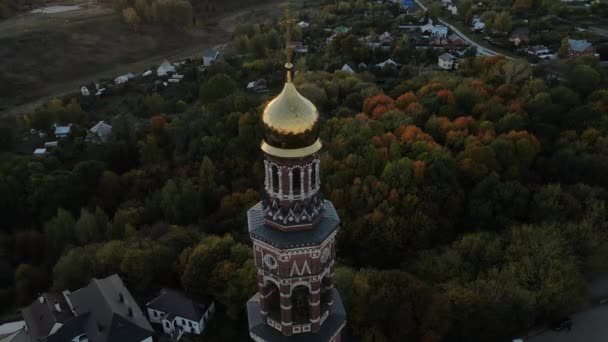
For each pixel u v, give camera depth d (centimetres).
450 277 10412
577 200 11819
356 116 14862
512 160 13150
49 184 13612
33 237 12506
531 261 10306
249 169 13775
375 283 9500
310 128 4638
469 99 15638
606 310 10531
